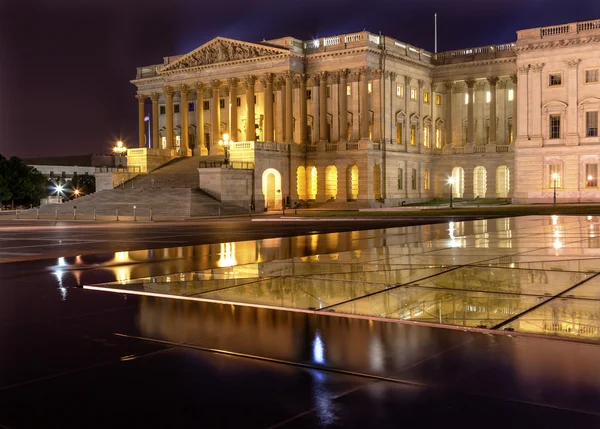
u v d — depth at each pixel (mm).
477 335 10812
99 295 15578
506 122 111625
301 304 13711
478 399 7879
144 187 101188
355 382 8586
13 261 24047
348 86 104750
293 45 104375
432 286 15344
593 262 19141
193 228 54906
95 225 64188
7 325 12266
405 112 108125
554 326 11281
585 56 87312
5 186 119875
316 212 89125
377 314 12625
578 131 88062
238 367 9328
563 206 76438
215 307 13594
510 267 18359
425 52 113438
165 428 7293
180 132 124250
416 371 8961
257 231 47844
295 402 7938
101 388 8578
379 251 24547
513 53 106812
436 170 115562
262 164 98312
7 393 8461
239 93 116375
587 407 7555
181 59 115875
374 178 102938
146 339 11008
